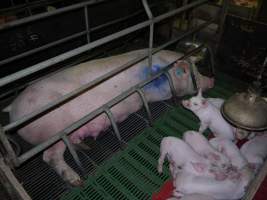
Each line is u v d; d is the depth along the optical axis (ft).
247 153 6.84
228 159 6.42
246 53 9.57
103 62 8.31
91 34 12.14
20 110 7.06
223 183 5.91
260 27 8.85
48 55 11.16
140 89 7.68
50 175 6.94
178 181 6.11
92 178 6.82
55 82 7.54
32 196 6.42
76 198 6.40
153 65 8.68
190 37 11.97
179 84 9.02
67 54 5.24
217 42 10.22
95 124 7.61
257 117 4.28
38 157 7.37
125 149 7.60
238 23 9.30
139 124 8.48
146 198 6.43
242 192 5.97
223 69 10.55
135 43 12.78
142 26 6.49
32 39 10.28
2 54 9.76
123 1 12.53
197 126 8.39
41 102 7.06
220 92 9.70
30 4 9.85
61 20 10.78
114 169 7.07
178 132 8.17
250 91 4.41
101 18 12.13
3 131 4.85
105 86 7.86
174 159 6.55
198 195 5.76
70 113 7.32
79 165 6.61
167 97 9.13
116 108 7.89
